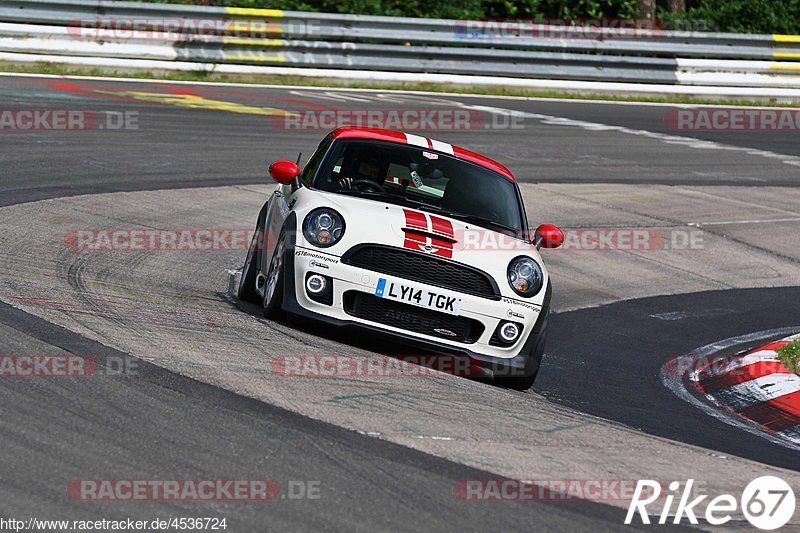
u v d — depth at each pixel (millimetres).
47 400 16234
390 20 69562
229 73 65625
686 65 77875
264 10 65938
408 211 23438
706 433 21281
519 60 73500
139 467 14172
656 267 39250
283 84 66000
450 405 19328
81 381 17266
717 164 58750
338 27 68500
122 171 40938
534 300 22609
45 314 21203
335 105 59781
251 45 66125
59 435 14930
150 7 63156
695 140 64688
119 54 62406
